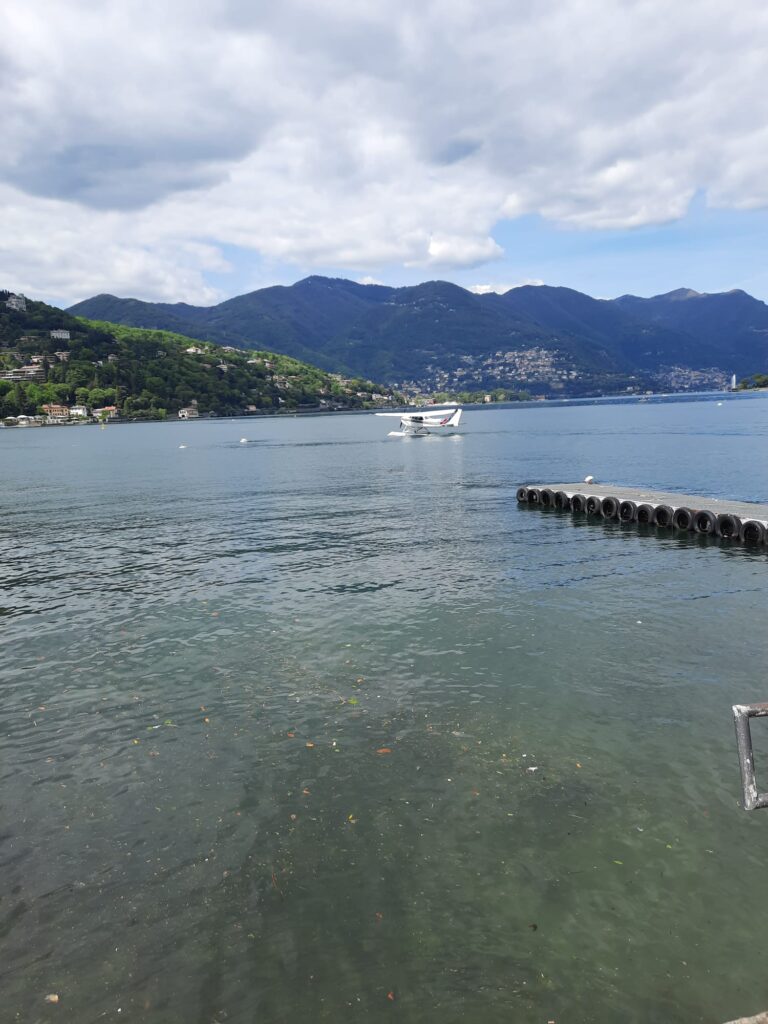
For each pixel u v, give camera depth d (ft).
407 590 73.97
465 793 34.01
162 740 40.42
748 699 44.04
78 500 165.99
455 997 22.33
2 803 34.06
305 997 22.44
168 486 192.95
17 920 26.05
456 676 49.16
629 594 70.49
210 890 27.58
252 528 119.34
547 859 28.96
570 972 23.24
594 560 87.45
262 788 34.96
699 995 22.20
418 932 25.16
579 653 53.21
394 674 49.85
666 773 35.45
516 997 22.29
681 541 98.94
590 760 36.94
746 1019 19.34
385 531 112.88
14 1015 21.80
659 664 50.44
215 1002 22.31
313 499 157.38
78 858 29.68
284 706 44.73
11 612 69.36
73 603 72.38
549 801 33.17
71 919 26.07
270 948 24.56
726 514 100.68
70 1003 22.29
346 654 54.29
